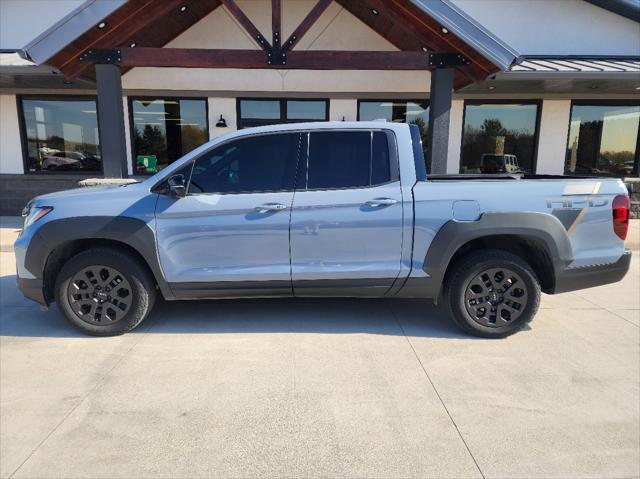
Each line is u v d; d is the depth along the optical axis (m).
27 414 2.93
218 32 10.35
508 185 4.01
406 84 10.62
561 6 10.57
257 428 2.80
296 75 10.62
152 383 3.31
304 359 3.69
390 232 4.00
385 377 3.41
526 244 4.21
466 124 11.03
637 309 4.99
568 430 2.79
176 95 10.63
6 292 5.45
